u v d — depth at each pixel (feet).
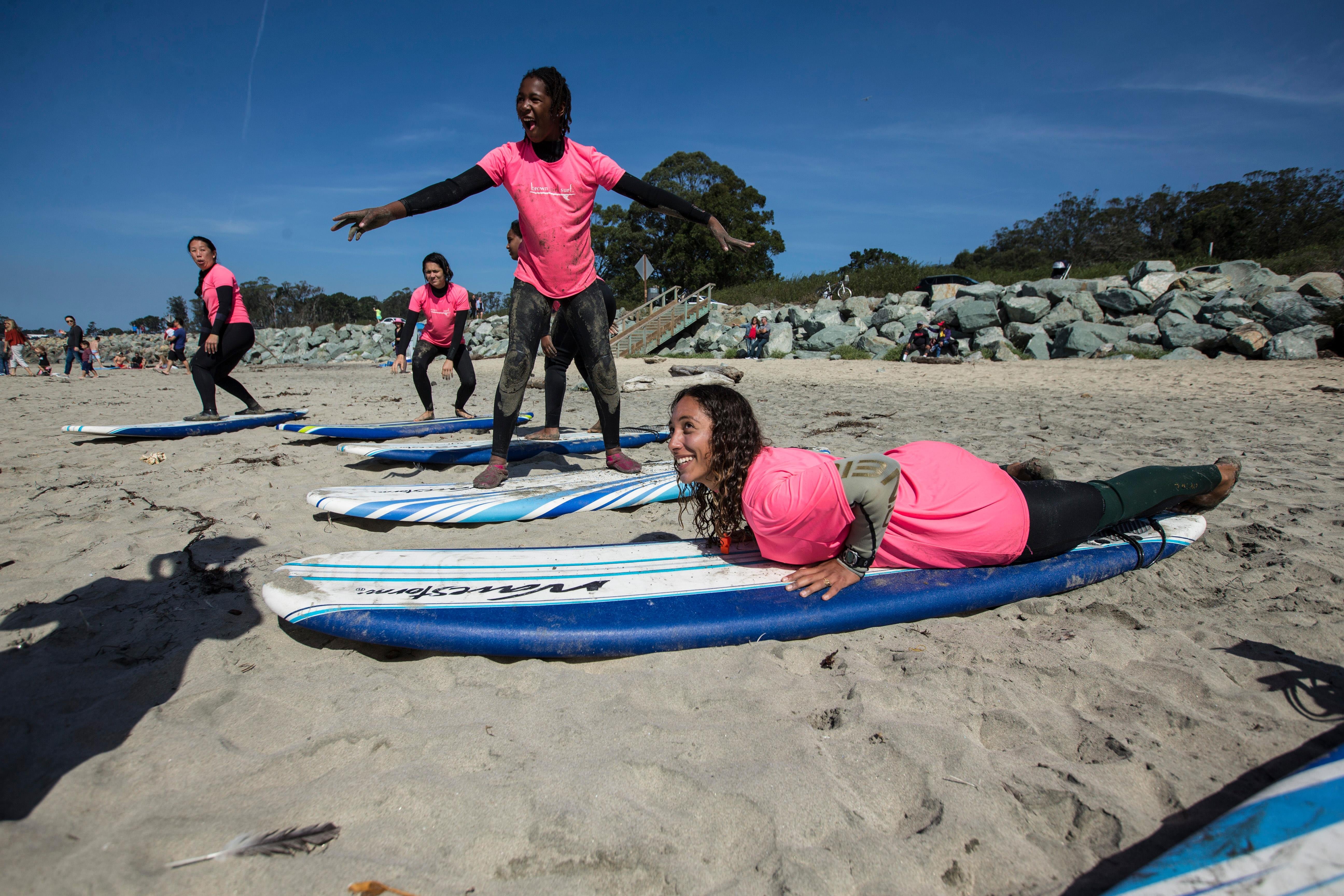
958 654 7.60
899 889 4.64
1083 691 6.91
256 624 8.45
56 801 5.31
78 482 15.80
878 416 26.91
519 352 13.75
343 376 64.90
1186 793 5.48
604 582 8.61
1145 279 57.31
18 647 7.77
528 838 5.01
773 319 80.53
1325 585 9.24
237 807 5.28
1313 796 4.45
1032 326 57.67
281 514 13.28
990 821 5.20
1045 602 8.84
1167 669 7.20
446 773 5.68
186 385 51.83
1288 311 48.85
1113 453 18.35
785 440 21.72
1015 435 21.48
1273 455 17.47
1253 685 6.98
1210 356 50.55
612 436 15.64
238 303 22.77
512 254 18.70
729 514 8.40
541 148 13.06
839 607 8.07
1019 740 6.21
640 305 120.06
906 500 8.38
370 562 9.05
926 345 58.65
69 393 43.60
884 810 5.39
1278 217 130.41
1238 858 4.10
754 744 6.09
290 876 4.63
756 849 4.96
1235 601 8.93
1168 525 10.35
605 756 5.92
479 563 9.12
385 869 4.72
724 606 8.05
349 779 5.60
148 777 5.61
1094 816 5.24
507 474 15.53
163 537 11.63
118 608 8.78
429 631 7.50
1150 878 4.10
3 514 13.05
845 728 6.31
